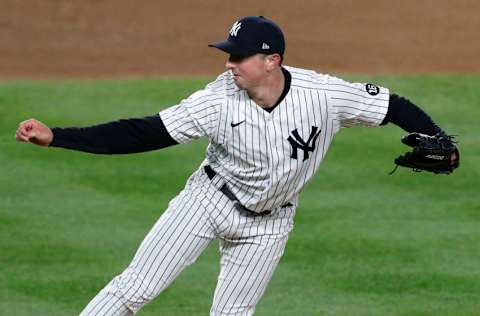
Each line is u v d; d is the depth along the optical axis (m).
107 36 59.97
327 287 28.72
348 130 43.81
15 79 50.94
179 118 18.69
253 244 19.92
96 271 29.53
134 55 56.62
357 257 31.12
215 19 63.25
